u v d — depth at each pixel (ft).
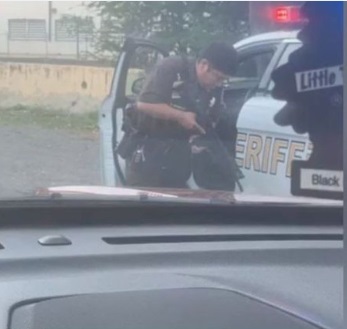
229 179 21.84
